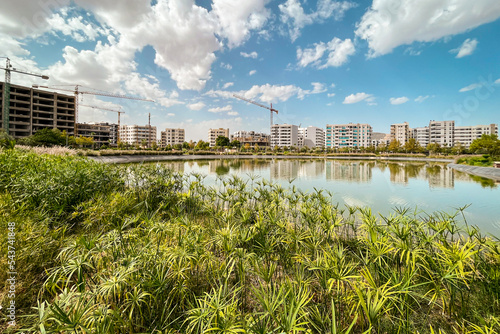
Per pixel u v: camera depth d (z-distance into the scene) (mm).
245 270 2172
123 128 96188
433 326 1893
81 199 4449
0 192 4391
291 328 1267
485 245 2348
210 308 1554
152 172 6531
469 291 2088
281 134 95250
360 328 1867
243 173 15133
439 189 9500
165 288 1939
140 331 1802
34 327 1480
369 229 2373
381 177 13602
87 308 1467
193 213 4730
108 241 2291
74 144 41250
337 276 1778
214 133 108188
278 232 2941
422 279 2342
